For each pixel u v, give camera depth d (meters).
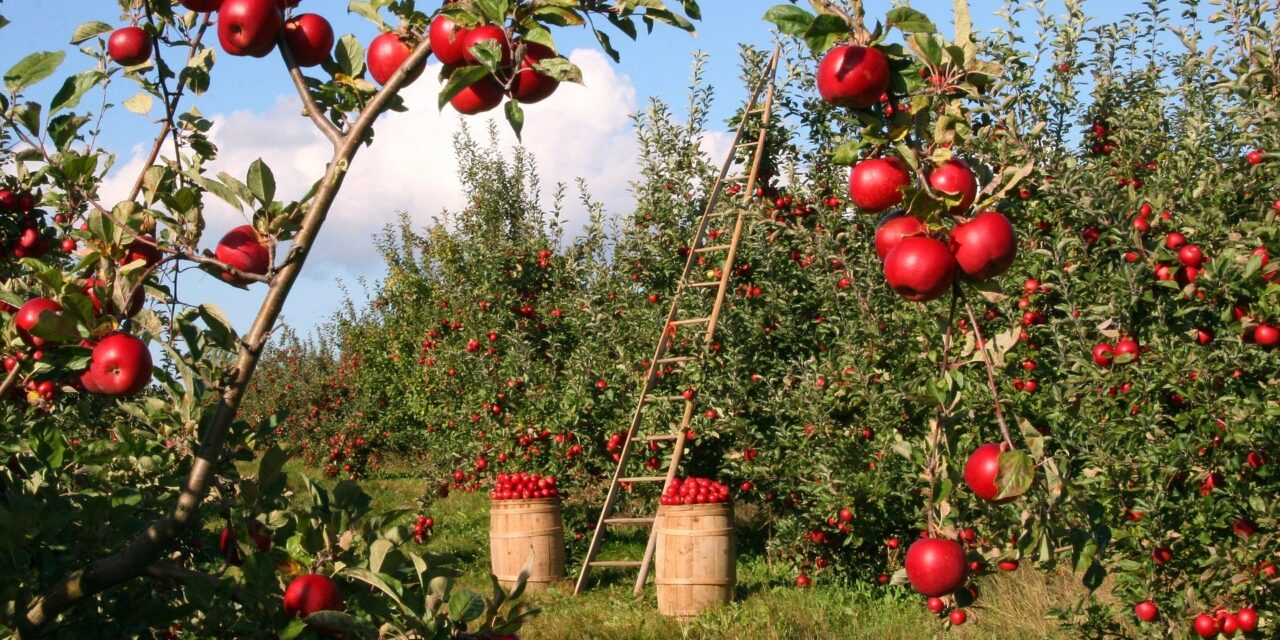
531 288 11.87
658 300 10.54
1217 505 4.02
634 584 8.91
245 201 1.70
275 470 2.00
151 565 1.78
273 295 1.68
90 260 1.93
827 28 1.98
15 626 1.79
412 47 1.79
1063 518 2.09
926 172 2.01
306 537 1.95
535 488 9.09
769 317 9.54
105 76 1.93
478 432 11.19
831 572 8.17
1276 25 4.34
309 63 1.86
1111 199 4.64
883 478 7.51
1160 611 4.01
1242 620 3.68
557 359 11.28
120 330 1.97
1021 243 6.16
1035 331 6.23
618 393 10.05
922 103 1.96
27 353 2.13
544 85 1.75
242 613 1.88
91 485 2.38
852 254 8.79
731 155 9.92
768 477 8.84
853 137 9.09
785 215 9.88
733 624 7.12
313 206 1.70
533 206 13.77
